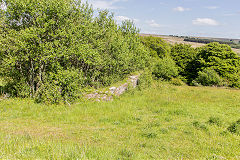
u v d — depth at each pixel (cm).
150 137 778
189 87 2823
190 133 829
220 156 580
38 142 605
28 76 1566
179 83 3159
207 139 752
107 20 1962
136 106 1422
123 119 1088
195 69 3822
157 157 579
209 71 3186
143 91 2020
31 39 1377
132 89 1898
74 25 1577
